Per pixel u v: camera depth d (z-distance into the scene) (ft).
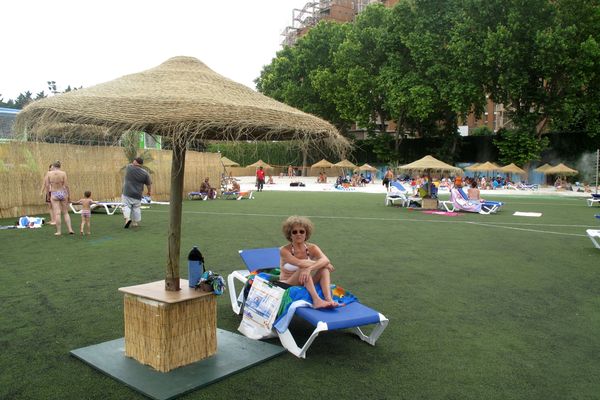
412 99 141.69
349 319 13.65
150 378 11.96
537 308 19.01
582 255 30.78
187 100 10.98
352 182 146.82
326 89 164.96
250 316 15.57
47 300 18.79
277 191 117.19
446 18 135.44
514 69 123.34
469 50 127.44
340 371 12.88
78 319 16.61
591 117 133.39
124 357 13.21
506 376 12.76
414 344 14.96
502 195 114.62
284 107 12.74
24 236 35.12
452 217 55.52
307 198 89.76
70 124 11.55
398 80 145.59
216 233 38.75
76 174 56.44
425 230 42.70
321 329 13.10
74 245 31.32
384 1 277.03
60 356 13.47
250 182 158.71
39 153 51.16
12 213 48.11
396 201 81.82
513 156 138.92
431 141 172.04
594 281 23.58
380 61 159.43
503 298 20.38
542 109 137.90
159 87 11.96
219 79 13.16
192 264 13.37
